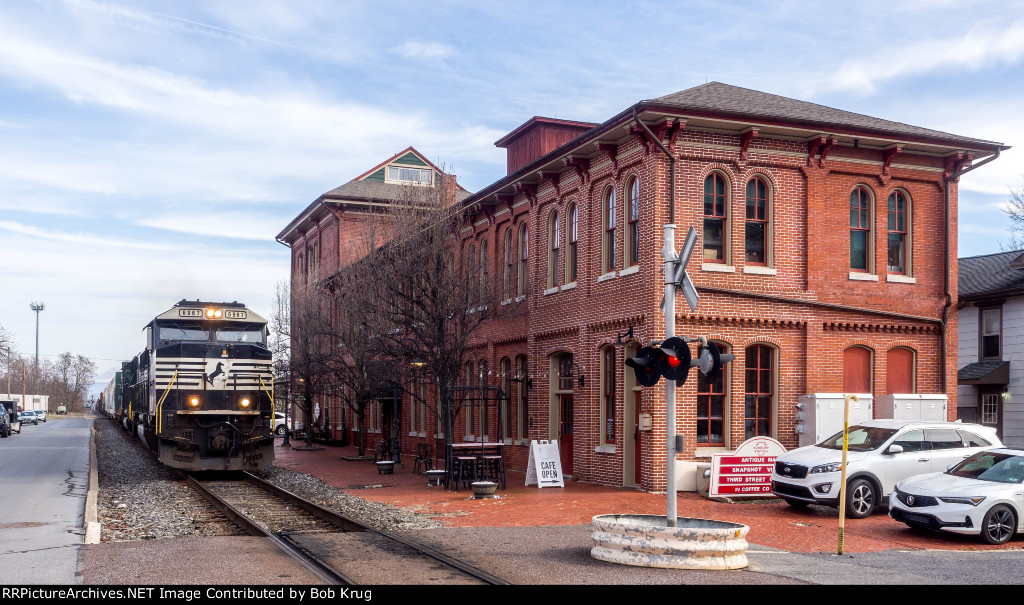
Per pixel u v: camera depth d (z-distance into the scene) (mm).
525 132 30547
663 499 18594
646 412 20047
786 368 20734
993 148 22016
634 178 21266
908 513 14195
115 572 10617
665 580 10352
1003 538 13562
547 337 25094
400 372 27297
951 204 22547
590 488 21078
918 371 22031
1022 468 14281
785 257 20844
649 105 18969
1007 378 26719
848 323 21281
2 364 77562
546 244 25391
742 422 20328
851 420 20234
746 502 18344
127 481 23734
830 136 20641
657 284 19672
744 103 20859
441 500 18938
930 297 22234
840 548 12461
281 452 36875
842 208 21500
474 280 24875
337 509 17609
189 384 24906
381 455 31141
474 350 30047
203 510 17438
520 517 16078
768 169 20844
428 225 24797
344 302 32125
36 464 28656
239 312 26453
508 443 27188
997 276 28359
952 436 17062
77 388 158000
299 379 39906
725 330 20266
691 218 20047
